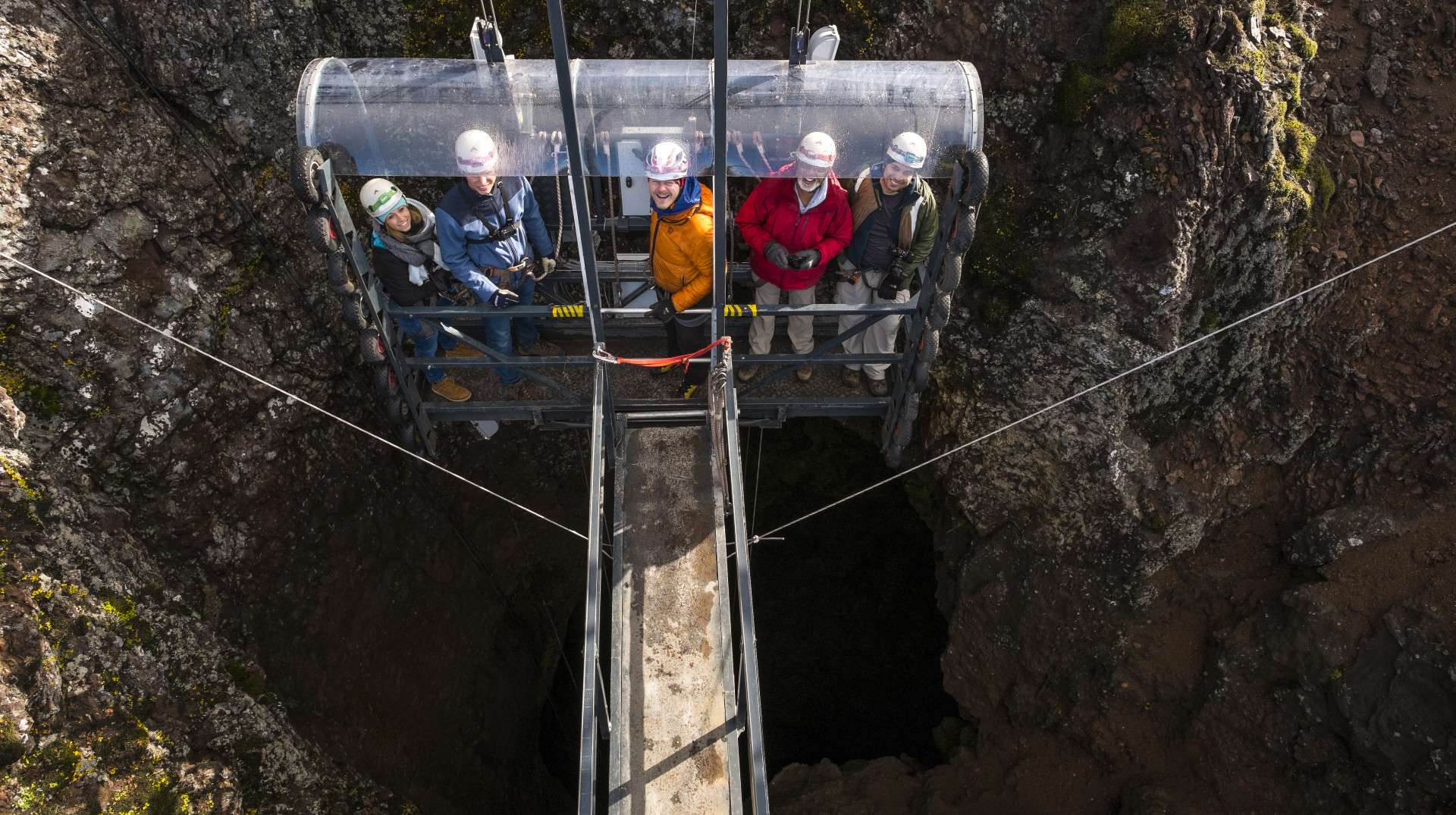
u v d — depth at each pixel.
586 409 5.72
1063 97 6.77
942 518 9.06
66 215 4.98
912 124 4.83
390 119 4.63
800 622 11.51
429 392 6.07
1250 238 6.79
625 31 7.47
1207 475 7.62
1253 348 7.21
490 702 9.18
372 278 4.98
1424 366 6.85
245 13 5.94
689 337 5.45
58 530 4.93
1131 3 6.50
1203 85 6.46
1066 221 7.02
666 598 4.92
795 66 4.84
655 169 4.41
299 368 6.43
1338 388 7.16
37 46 4.85
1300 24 6.86
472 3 7.38
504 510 9.30
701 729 4.50
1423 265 6.80
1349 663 7.02
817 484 10.67
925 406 8.34
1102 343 7.21
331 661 6.73
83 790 4.63
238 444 5.95
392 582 7.52
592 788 3.76
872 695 11.24
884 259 5.34
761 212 5.21
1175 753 8.02
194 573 5.75
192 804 5.05
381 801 6.61
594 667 3.96
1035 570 8.34
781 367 6.25
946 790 9.02
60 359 5.02
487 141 4.51
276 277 6.28
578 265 6.15
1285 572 7.62
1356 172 6.86
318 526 6.64
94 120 5.12
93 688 4.82
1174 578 7.95
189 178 5.63
